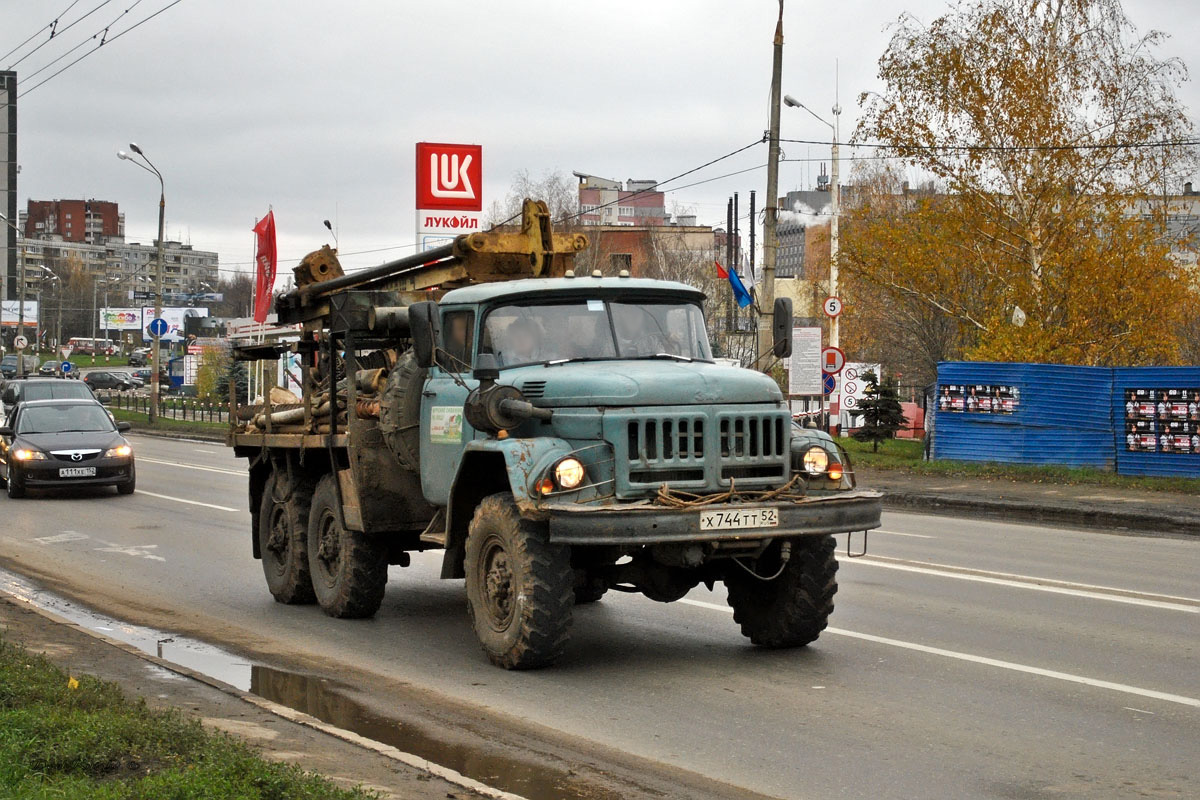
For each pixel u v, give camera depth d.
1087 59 33.09
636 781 6.26
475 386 9.24
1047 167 32.38
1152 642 9.62
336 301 10.88
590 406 8.45
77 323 165.62
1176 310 32.78
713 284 61.53
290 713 7.07
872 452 31.70
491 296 9.41
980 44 33.06
